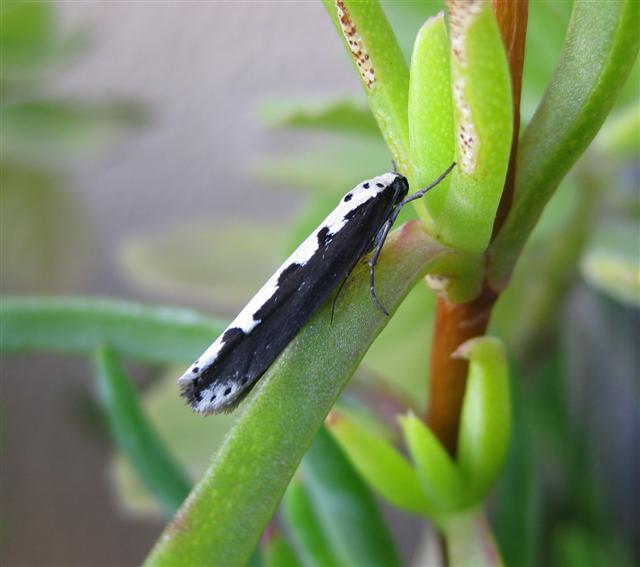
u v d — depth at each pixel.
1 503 0.13
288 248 0.07
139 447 0.05
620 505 0.09
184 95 0.12
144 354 0.05
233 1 0.11
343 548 0.05
